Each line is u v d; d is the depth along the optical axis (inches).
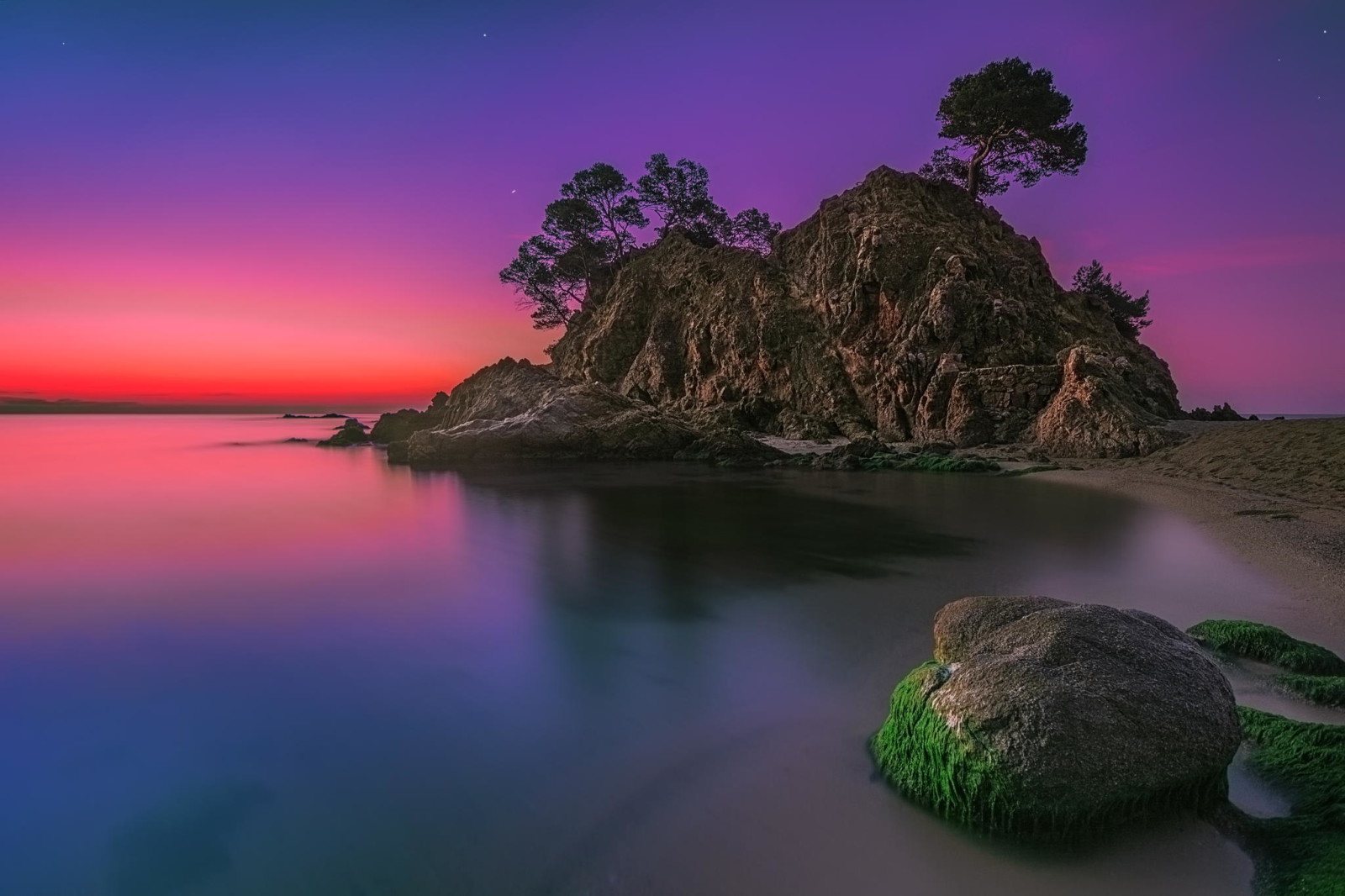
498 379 1674.5
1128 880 139.3
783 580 401.4
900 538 516.7
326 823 175.6
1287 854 138.6
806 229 1831.9
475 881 151.6
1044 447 1083.3
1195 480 746.2
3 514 694.5
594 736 215.5
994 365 1269.7
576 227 2389.3
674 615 339.0
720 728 217.5
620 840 162.4
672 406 1835.6
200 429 2684.5
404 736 219.9
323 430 2554.1
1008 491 768.3
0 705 247.6
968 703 159.6
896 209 1589.6
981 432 1185.4
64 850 168.4
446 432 1290.6
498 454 1240.8
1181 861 142.4
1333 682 209.6
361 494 835.4
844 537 525.0
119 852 166.9
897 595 364.8
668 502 748.0
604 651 291.4
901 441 1338.6
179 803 186.7
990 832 153.3
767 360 1632.6
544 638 310.5
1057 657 167.0
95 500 788.0
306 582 420.2
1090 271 1945.1
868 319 1503.4
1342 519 499.2
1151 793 146.8
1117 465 920.3
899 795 173.3
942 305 1316.4
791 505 705.6
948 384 1252.5
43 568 459.5
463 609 358.9
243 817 179.2
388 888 151.3
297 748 214.1
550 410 1312.7
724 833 162.1
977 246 1524.4
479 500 776.9
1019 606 207.6
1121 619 181.2
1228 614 303.9
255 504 754.2
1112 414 1018.1
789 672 263.1
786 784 181.2
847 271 1595.7
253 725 230.2
